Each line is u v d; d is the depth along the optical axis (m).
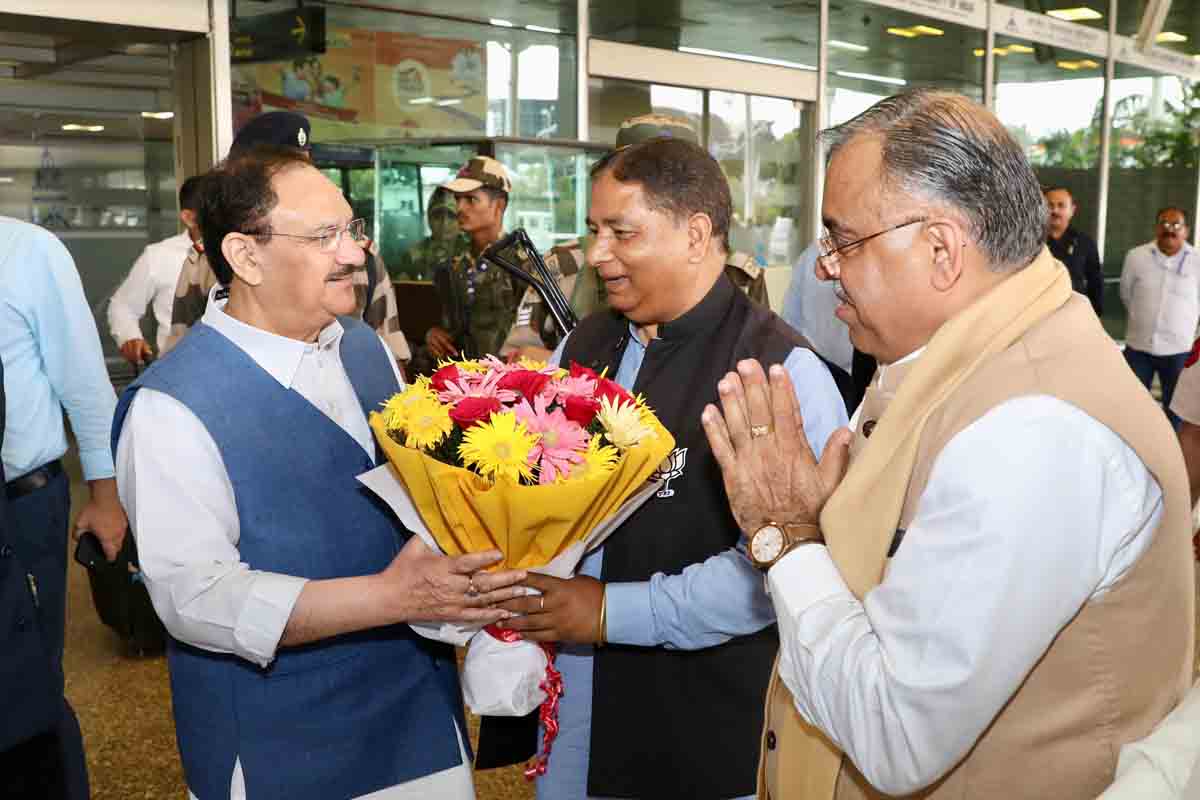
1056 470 1.00
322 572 1.52
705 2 7.45
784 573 1.20
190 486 1.43
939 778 1.09
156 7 4.80
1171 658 1.10
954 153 1.10
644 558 1.63
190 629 1.42
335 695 1.53
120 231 5.48
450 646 1.73
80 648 3.84
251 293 1.52
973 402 1.06
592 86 6.85
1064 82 11.20
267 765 1.49
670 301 1.67
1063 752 1.08
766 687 1.64
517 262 2.54
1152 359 7.63
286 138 2.45
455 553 1.46
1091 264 7.52
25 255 2.28
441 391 1.47
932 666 1.01
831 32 8.41
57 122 5.25
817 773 1.25
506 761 1.79
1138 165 12.45
